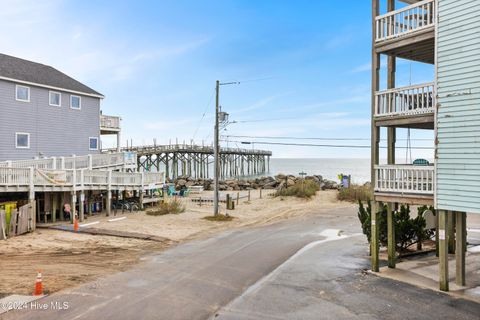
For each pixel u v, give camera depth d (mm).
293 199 39969
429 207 17531
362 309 10406
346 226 24688
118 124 38750
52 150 31844
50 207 24234
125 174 28688
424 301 11055
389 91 13953
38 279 11156
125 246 17875
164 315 9812
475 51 11289
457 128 11734
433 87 12570
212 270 13961
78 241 18562
